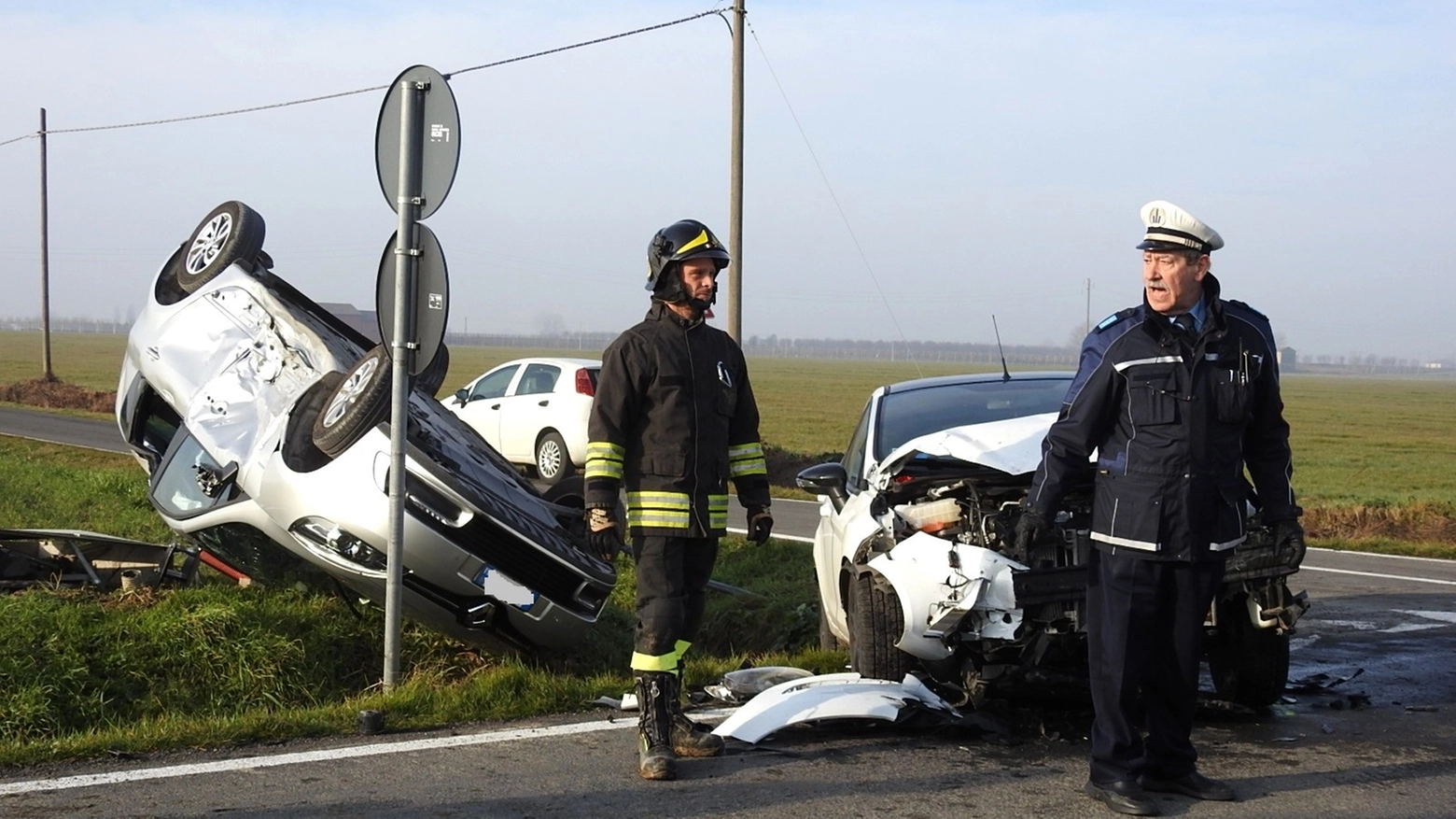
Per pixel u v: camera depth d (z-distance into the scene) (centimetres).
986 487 603
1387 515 1647
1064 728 585
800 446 3444
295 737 560
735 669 705
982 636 578
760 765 522
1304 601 592
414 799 471
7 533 810
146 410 889
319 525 714
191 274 879
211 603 751
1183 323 471
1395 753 551
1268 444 493
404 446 644
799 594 990
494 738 561
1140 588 471
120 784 486
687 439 525
